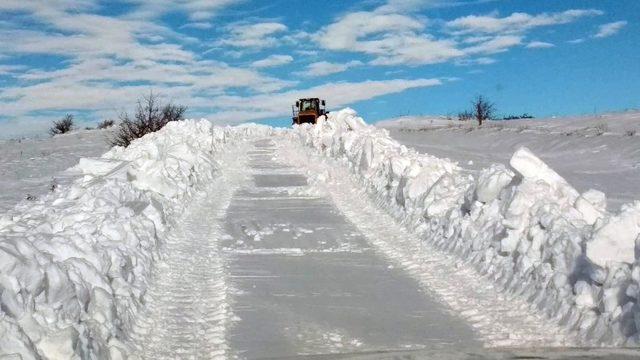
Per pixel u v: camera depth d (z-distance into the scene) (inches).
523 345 246.5
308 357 236.7
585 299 267.9
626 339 235.6
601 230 273.9
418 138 2085.4
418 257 410.6
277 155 1106.1
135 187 518.9
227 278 362.9
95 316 244.4
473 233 394.6
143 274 334.3
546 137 1642.5
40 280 218.8
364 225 525.7
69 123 2493.8
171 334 270.1
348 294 332.2
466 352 232.8
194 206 596.4
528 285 311.6
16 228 352.5
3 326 192.7
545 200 353.4
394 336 267.4
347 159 868.0
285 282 355.9
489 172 432.1
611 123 1892.2
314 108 1838.1
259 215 568.7
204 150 928.3
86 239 307.9
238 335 269.9
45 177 897.5
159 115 1449.3
